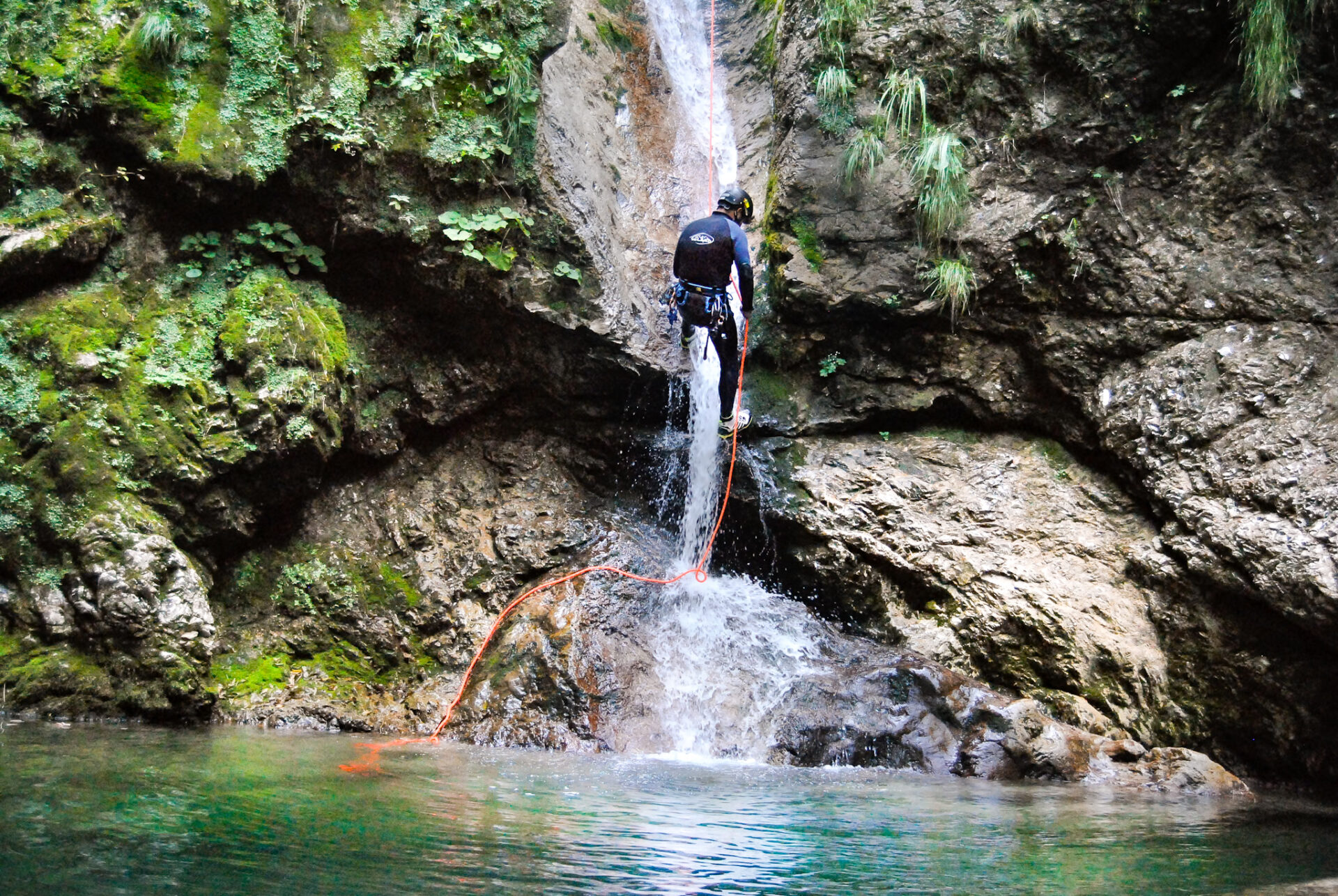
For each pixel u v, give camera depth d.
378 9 6.84
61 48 6.26
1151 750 5.52
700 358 7.36
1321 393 5.76
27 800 3.26
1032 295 6.93
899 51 7.38
